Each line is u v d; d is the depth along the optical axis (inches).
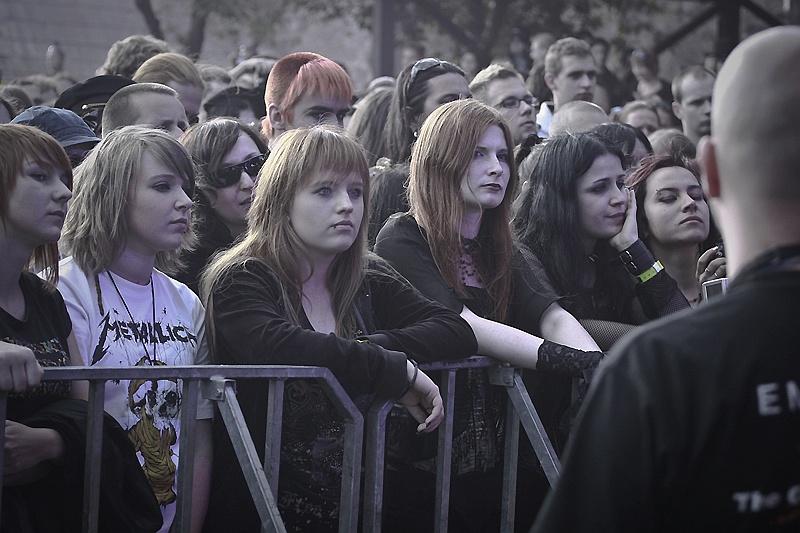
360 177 197.3
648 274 244.1
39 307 168.4
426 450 202.7
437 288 214.8
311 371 171.5
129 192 184.4
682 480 94.5
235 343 182.9
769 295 95.4
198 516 187.3
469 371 210.1
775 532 94.0
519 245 233.9
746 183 97.8
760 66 97.3
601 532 96.8
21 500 152.9
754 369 93.7
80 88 298.2
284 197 193.5
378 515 182.7
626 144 297.4
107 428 159.0
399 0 860.6
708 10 855.1
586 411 100.0
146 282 190.5
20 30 1352.1
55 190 163.6
